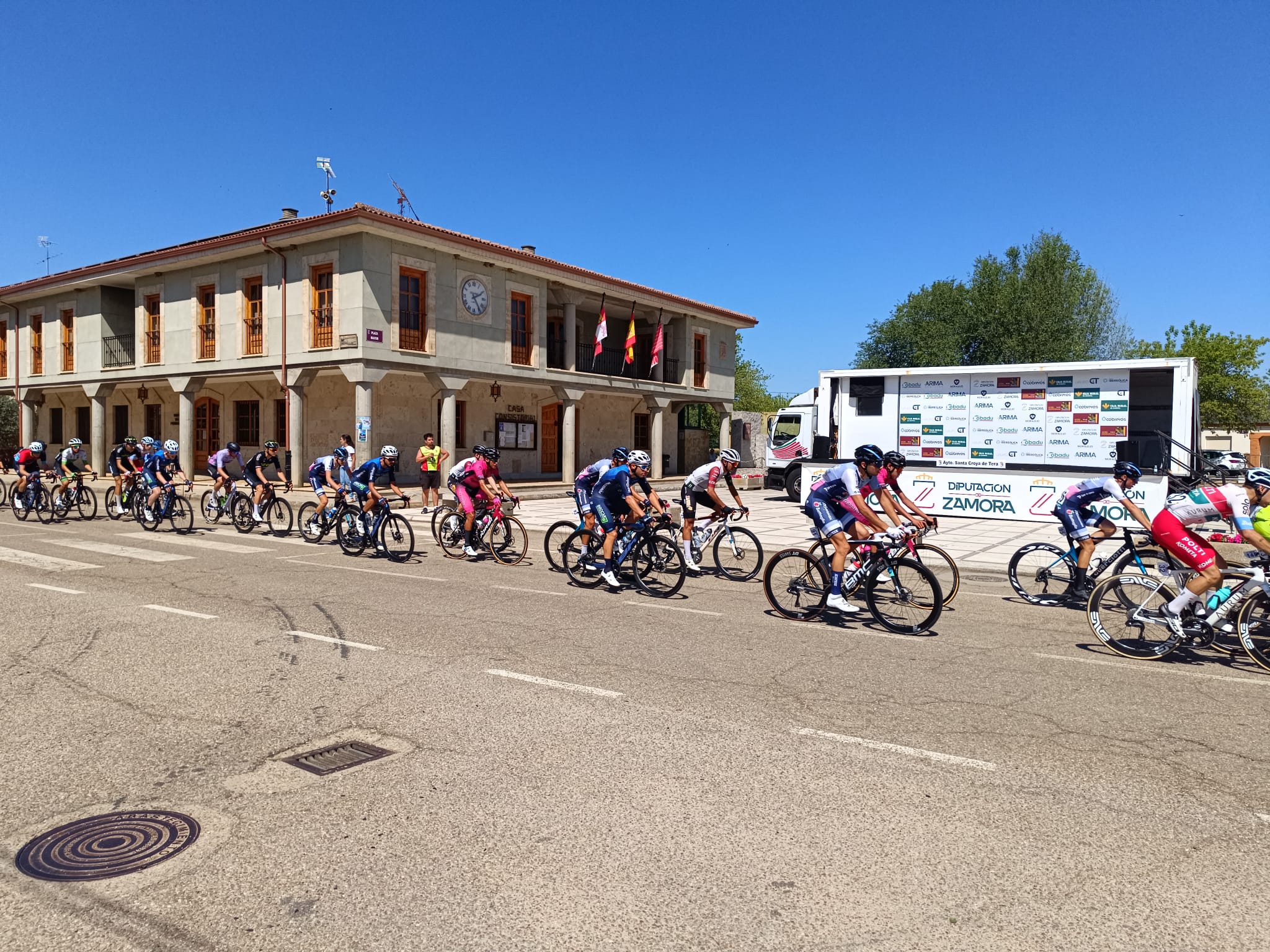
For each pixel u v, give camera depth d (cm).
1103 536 808
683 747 422
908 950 249
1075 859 308
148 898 276
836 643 662
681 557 861
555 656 607
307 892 281
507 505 1158
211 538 1370
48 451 3216
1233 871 300
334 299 1984
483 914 267
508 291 2308
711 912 270
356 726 450
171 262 2270
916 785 376
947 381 1605
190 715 467
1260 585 576
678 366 2942
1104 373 1471
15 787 367
